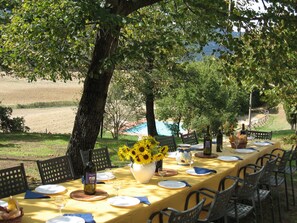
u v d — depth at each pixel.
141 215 3.19
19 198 3.32
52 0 5.11
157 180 4.14
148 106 16.75
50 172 4.31
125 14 6.00
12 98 35.41
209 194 4.06
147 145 3.97
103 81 6.27
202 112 16.19
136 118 17.09
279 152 7.20
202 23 5.73
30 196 3.37
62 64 5.83
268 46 5.61
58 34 5.03
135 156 3.90
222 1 5.72
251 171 5.69
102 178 4.05
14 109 29.98
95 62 6.16
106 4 5.79
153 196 3.54
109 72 6.27
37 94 38.97
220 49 5.49
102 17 4.68
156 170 4.43
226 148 6.38
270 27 5.48
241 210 4.42
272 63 5.53
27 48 5.82
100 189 3.70
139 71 11.39
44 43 5.41
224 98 16.11
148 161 3.88
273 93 9.70
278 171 5.79
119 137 17.91
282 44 5.50
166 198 3.51
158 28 6.83
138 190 3.73
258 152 6.05
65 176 4.46
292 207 6.04
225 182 4.81
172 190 3.77
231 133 6.58
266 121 26.41
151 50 5.12
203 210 4.09
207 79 15.98
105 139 14.56
